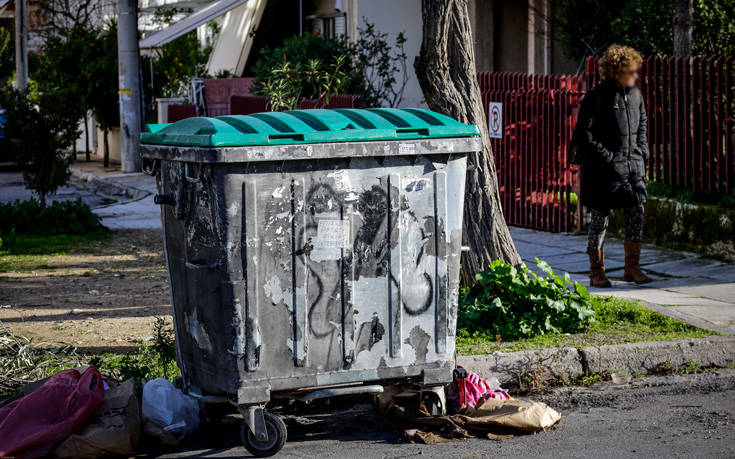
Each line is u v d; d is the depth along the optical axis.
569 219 11.71
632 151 8.15
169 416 4.93
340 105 15.11
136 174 21.48
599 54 15.00
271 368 4.70
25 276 10.00
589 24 15.60
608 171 8.09
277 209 4.63
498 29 19.88
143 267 10.50
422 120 5.00
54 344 6.95
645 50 13.45
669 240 10.11
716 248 9.47
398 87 20.34
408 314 4.94
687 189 10.19
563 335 6.40
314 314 4.75
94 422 4.67
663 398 5.48
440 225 4.96
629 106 8.06
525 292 6.66
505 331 6.45
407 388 5.25
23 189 20.03
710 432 4.83
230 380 4.66
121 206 16.56
